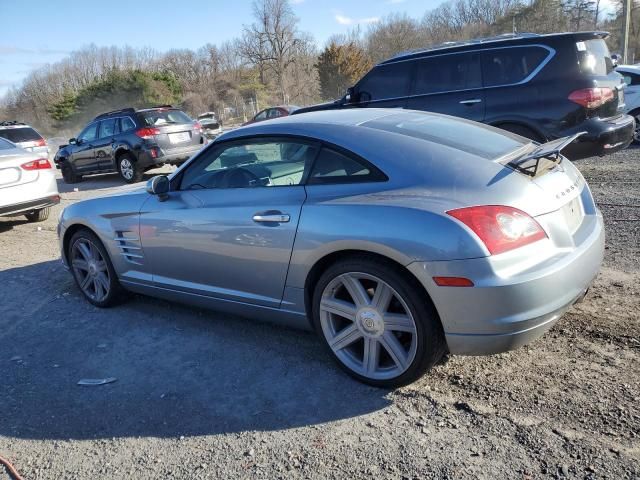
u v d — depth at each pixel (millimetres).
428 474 2486
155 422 3094
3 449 2984
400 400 3068
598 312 3797
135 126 12672
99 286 4840
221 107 60688
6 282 5859
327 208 3172
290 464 2648
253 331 4117
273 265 3449
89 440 2996
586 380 3045
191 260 3947
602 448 2518
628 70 10578
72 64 83875
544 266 2799
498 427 2748
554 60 7172
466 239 2719
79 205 4828
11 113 79375
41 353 4086
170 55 80438
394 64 8414
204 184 3979
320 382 3334
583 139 7098
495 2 73750
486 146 3449
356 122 3578
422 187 2990
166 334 4211
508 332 2754
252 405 3166
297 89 69812
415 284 2902
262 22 68375
